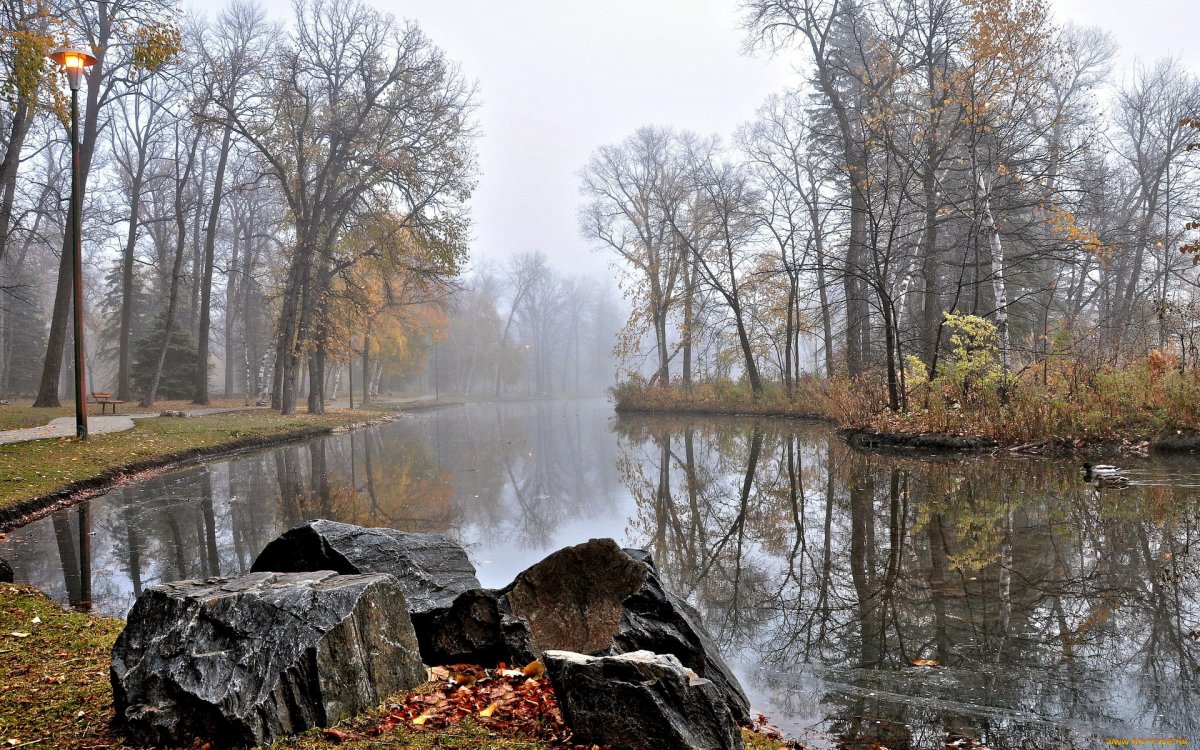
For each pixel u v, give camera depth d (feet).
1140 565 23.02
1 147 88.38
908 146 73.61
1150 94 106.32
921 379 62.39
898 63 72.64
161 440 58.34
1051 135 78.89
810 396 98.02
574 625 14.52
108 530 32.27
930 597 21.04
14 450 43.83
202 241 156.56
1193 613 18.81
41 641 16.21
